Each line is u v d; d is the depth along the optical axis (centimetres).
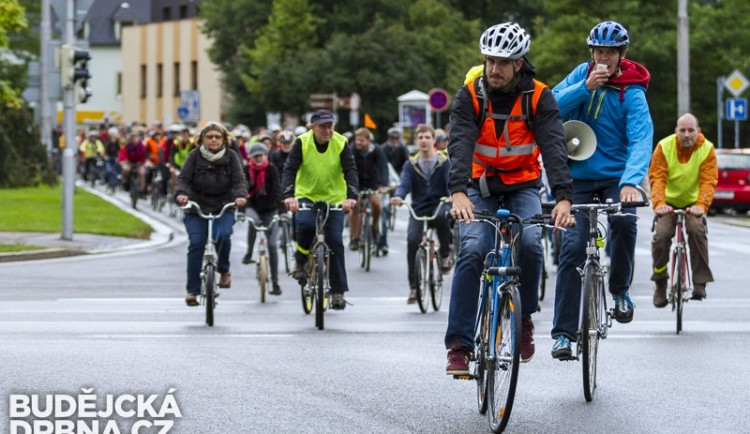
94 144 11325
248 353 2531
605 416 1912
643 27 12888
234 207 3120
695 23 12862
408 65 16375
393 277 4388
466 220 1833
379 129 16712
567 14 13100
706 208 2931
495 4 19212
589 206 2047
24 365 2356
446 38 16975
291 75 16312
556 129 1909
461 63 15800
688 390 2122
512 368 1736
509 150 1934
